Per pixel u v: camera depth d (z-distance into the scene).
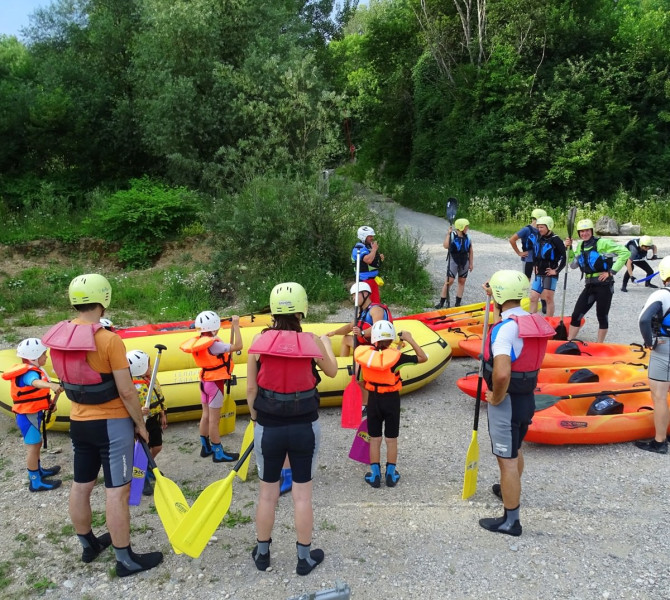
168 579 3.72
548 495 4.61
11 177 18.70
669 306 4.98
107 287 3.62
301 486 3.67
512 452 3.94
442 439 5.74
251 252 12.33
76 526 3.82
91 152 19.58
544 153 23.61
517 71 25.64
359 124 36.31
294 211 12.30
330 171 14.30
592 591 3.51
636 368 6.42
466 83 26.61
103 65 21.02
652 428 5.43
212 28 17.66
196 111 17.28
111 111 19.98
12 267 14.62
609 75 24.36
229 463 5.31
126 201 15.76
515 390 3.85
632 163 24.28
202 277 12.21
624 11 29.25
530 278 9.09
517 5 25.94
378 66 34.66
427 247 17.08
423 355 4.81
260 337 3.56
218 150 16.62
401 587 3.59
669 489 4.65
